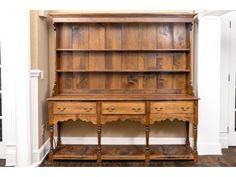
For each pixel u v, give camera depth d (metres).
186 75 3.87
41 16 3.45
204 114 3.76
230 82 4.12
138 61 3.88
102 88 3.91
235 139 4.16
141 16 3.54
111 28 3.86
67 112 3.37
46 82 3.82
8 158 3.40
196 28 3.83
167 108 3.36
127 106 3.35
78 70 3.74
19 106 2.66
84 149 3.74
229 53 4.11
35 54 3.34
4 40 3.40
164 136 4.01
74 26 3.85
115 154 3.52
